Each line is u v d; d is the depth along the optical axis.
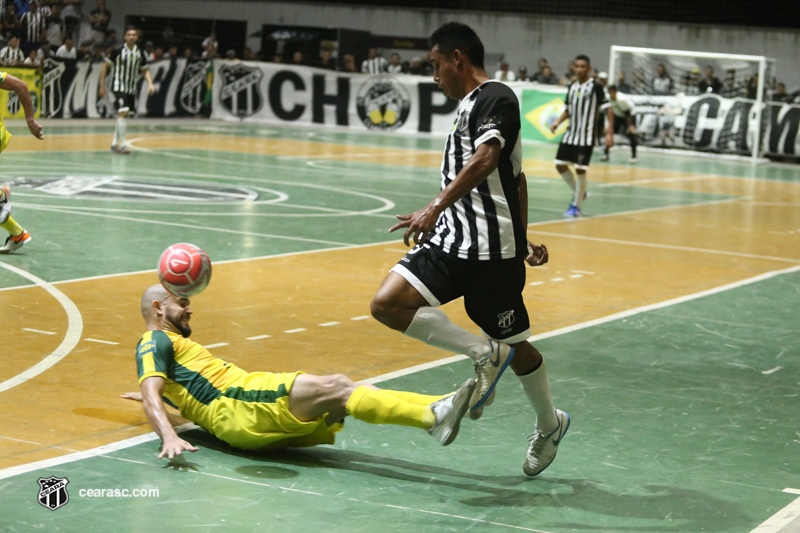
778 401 5.68
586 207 15.16
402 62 32.84
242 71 31.22
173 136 24.00
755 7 32.91
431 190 16.08
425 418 3.94
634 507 3.98
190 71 30.52
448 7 34.62
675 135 27.67
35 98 25.02
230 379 4.33
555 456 4.48
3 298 7.11
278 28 34.19
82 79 26.53
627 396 5.64
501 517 3.80
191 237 10.25
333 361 6.02
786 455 4.73
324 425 4.24
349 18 33.97
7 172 15.00
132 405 4.95
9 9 27.02
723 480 4.34
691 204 16.22
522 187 4.27
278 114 31.16
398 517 3.74
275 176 16.83
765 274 9.99
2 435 4.39
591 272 9.61
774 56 30.06
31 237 9.70
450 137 4.12
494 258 4.05
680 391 5.80
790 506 4.04
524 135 29.02
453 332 3.95
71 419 4.67
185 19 35.38
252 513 3.69
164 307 4.49
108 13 31.16
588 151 13.64
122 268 8.49
